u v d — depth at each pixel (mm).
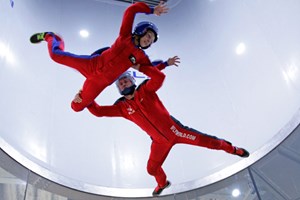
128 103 3293
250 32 5684
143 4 2996
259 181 4234
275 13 5250
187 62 6410
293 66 4695
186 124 5594
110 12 7059
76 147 4969
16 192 3764
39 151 4512
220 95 5668
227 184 4484
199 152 5230
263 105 4988
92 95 3146
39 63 5539
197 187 4621
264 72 5184
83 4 6961
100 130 5398
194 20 6859
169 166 5168
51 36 3406
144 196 4633
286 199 3875
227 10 6281
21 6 5789
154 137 3309
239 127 5129
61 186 4270
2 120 4234
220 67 5961
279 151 4316
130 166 5070
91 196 4453
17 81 4871
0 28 4805
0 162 3816
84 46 6312
